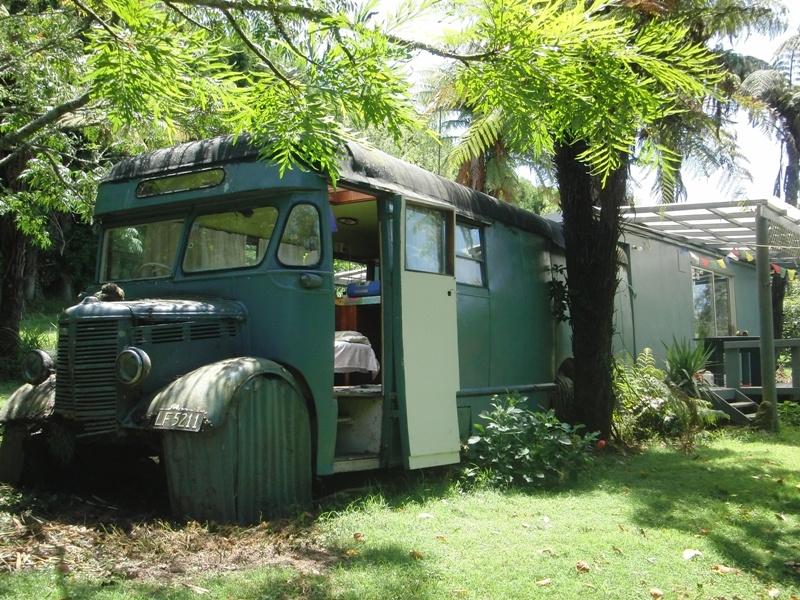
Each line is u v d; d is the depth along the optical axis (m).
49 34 8.53
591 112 3.07
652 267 12.72
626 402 9.92
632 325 11.70
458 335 7.43
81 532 4.62
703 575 4.31
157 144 8.96
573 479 6.99
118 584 3.67
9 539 4.42
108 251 6.80
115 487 6.25
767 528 5.39
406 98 2.90
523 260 8.98
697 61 3.09
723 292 16.75
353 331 7.68
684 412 9.96
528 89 2.97
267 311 5.82
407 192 6.71
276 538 4.65
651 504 6.05
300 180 5.86
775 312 19.05
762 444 9.64
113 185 6.68
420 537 4.79
